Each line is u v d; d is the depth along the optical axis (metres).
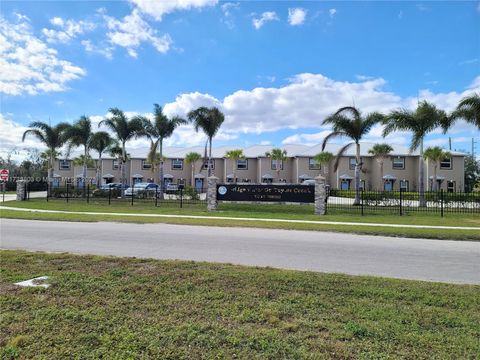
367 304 4.84
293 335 3.84
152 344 3.58
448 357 3.40
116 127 30.69
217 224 14.31
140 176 51.28
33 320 4.14
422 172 22.69
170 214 18.03
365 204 24.11
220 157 51.59
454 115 22.16
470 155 62.53
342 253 9.03
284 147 52.94
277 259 8.19
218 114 27.53
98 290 5.27
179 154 52.75
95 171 52.50
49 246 9.56
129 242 10.29
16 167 64.62
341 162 47.25
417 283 6.00
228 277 6.06
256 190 20.34
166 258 8.07
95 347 3.53
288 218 16.69
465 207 21.97
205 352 3.45
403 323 4.22
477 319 4.36
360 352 3.48
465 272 7.21
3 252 8.12
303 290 5.43
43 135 32.28
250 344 3.61
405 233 12.25
